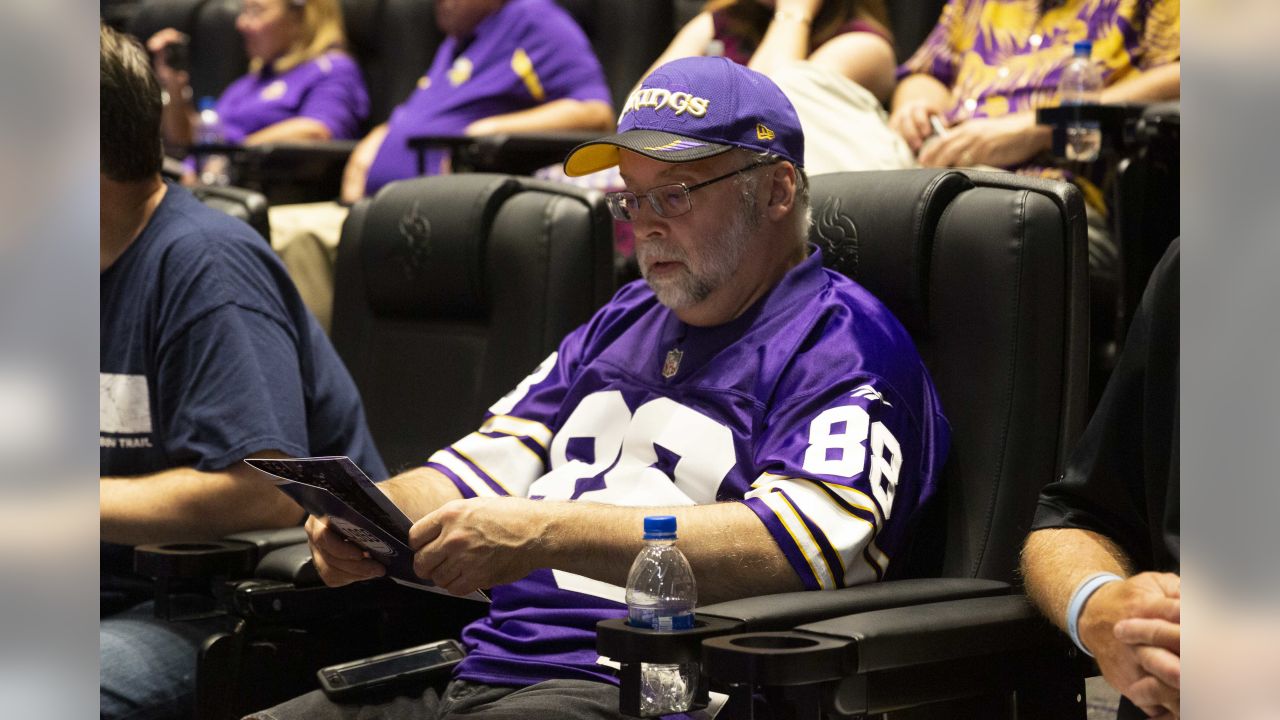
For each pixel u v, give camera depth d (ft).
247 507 5.40
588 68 11.41
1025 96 8.11
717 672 3.32
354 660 5.30
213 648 5.01
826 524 4.16
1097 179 7.43
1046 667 4.02
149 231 5.74
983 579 4.50
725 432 4.66
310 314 6.10
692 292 4.84
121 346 5.69
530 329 6.08
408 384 6.59
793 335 4.71
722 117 4.75
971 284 4.78
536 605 4.75
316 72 13.21
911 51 9.48
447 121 11.35
